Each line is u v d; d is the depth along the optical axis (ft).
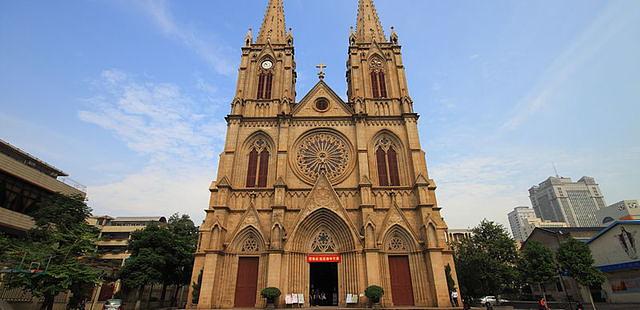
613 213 303.89
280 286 122.52
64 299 147.33
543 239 233.76
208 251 127.24
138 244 167.73
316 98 170.19
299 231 134.10
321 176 143.43
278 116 158.10
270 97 171.73
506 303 206.59
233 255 131.64
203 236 133.90
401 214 135.85
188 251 183.11
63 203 128.57
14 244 109.50
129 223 320.91
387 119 160.56
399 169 151.23
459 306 120.16
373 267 123.65
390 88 172.04
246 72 177.68
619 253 164.45
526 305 186.91
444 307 117.70
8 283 104.12
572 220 618.03
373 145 155.53
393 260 131.44
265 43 189.16
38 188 159.94
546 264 142.41
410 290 126.41
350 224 132.46
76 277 110.63
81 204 132.05
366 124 159.22
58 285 105.40
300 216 134.92
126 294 163.84
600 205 625.82
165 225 207.41
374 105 166.30
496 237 177.06
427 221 131.54
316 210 136.67
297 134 157.99
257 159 154.30
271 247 126.82
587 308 149.48
